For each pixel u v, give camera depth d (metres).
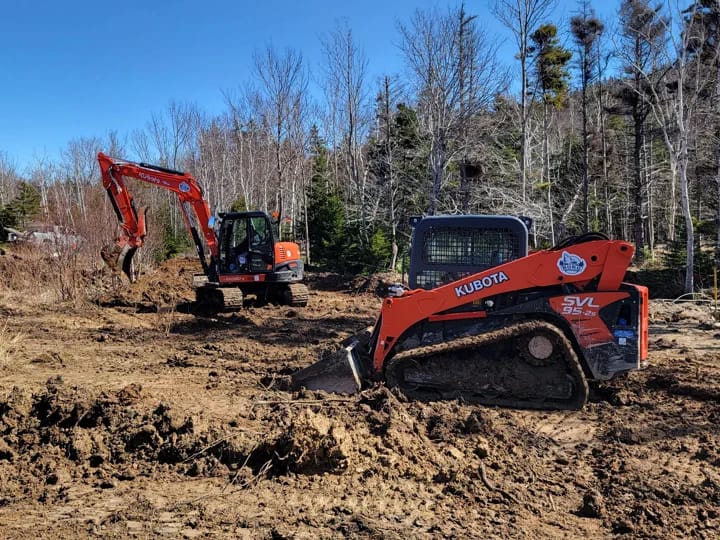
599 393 6.88
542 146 30.16
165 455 4.99
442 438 5.31
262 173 39.53
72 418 5.55
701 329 11.44
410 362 6.48
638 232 29.62
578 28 26.80
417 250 7.67
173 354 9.68
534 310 6.31
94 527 3.85
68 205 17.62
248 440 5.07
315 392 6.59
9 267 16.48
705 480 4.55
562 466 4.95
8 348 9.22
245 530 3.81
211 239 15.05
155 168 15.15
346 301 17.55
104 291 16.14
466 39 22.34
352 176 28.84
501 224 7.42
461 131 22.64
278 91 30.77
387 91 25.47
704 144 24.12
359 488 4.40
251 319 13.46
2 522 3.92
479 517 4.02
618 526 3.90
